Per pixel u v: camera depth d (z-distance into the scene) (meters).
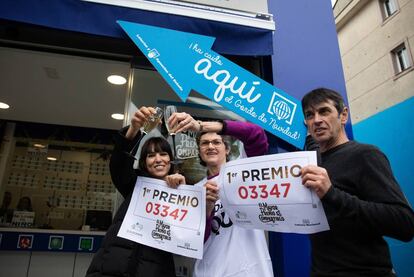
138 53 2.52
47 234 3.45
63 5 1.94
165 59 1.98
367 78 10.73
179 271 1.93
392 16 9.78
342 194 1.00
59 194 4.93
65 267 3.44
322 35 2.74
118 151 1.55
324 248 1.15
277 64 2.56
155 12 2.07
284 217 1.17
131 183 1.63
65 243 3.47
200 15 2.13
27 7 1.89
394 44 9.62
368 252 1.05
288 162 1.19
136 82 2.40
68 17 1.93
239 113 2.10
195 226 1.39
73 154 5.12
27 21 1.87
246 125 1.69
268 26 2.25
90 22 1.96
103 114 4.53
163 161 1.61
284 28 2.68
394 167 4.96
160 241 1.40
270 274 1.41
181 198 1.47
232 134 1.67
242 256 1.39
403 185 4.69
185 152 2.11
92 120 4.80
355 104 11.30
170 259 1.49
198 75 2.03
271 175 1.21
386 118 5.34
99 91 3.75
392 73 9.55
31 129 4.93
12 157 4.87
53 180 4.96
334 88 2.60
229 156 2.09
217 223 1.51
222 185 1.32
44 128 4.98
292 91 2.52
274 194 1.19
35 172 4.91
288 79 2.54
